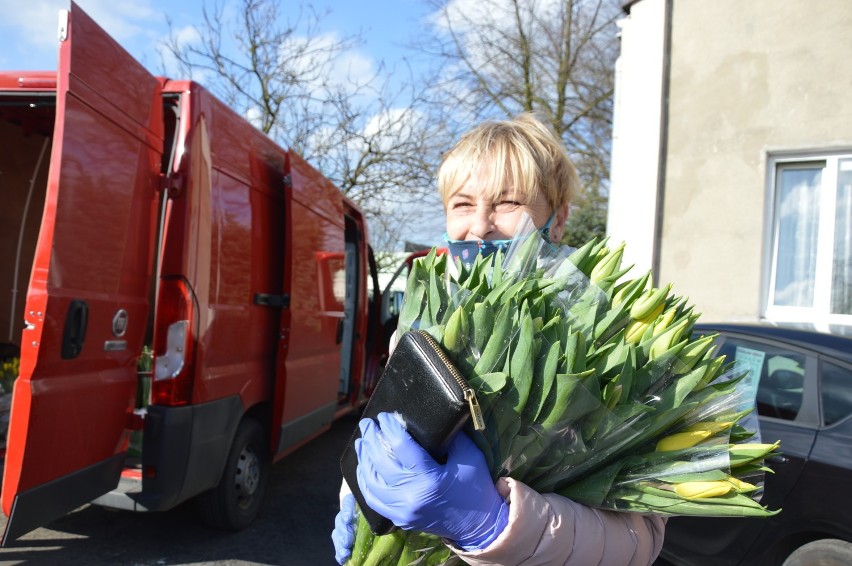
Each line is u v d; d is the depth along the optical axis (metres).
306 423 4.50
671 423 1.02
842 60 5.61
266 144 4.14
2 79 3.19
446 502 0.90
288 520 4.12
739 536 2.76
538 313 1.00
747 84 5.97
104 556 3.46
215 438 3.33
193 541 3.71
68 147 2.42
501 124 1.47
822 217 5.79
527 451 0.96
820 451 2.55
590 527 0.99
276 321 4.14
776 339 3.04
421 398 0.91
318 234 4.66
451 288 1.07
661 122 6.30
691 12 6.22
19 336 5.16
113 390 2.82
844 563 2.42
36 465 2.38
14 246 5.06
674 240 6.26
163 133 3.14
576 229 15.38
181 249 3.06
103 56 2.62
